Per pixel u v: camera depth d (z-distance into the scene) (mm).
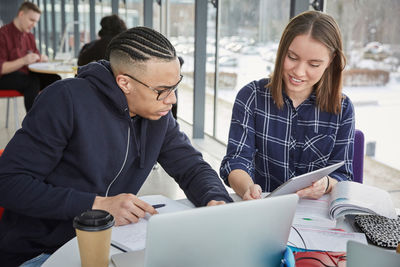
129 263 953
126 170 1402
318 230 1178
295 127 1660
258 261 896
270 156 1697
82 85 1284
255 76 3879
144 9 6512
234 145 1671
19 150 1228
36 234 1281
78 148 1287
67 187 1313
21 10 4926
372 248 732
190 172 1479
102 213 918
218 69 4559
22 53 5016
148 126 1429
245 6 3943
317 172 1292
